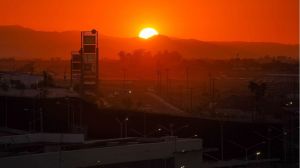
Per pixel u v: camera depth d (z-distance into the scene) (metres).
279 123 163.12
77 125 175.38
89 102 190.00
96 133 177.88
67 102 185.88
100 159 108.75
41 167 102.06
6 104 188.12
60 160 104.12
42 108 178.38
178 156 118.94
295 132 157.00
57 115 182.00
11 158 98.94
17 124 185.50
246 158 143.88
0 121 189.50
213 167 125.62
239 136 161.00
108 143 119.69
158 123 174.50
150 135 168.25
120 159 111.38
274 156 149.88
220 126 163.25
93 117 181.62
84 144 116.12
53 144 116.38
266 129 161.00
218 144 160.25
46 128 177.62
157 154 116.38
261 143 149.12
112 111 182.12
